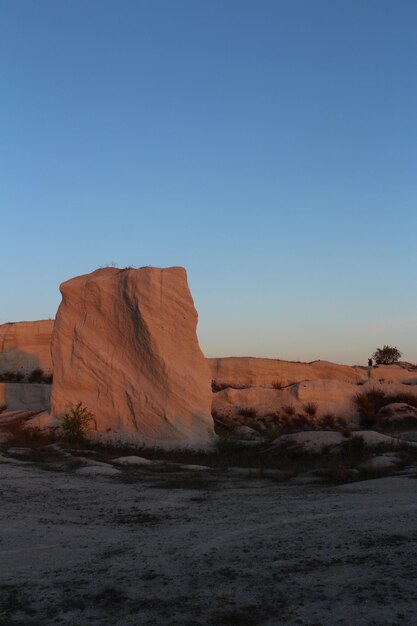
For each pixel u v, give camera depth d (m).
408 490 11.12
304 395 31.28
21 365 41.56
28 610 5.93
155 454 18.58
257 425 29.28
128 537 8.49
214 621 5.54
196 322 21.05
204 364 20.86
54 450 18.42
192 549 7.66
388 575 6.36
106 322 21.61
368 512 9.15
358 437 17.78
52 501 11.14
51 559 7.49
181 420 20.08
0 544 8.13
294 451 17.80
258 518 9.27
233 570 6.81
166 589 6.35
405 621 5.32
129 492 12.11
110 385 21.06
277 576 6.55
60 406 21.66
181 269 21.41
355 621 5.37
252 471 15.09
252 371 41.22
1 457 16.73
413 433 22.69
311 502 10.45
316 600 5.86
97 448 19.67
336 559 6.97
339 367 42.81
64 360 21.91
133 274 21.25
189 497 11.53
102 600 6.12
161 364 20.47
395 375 43.03
